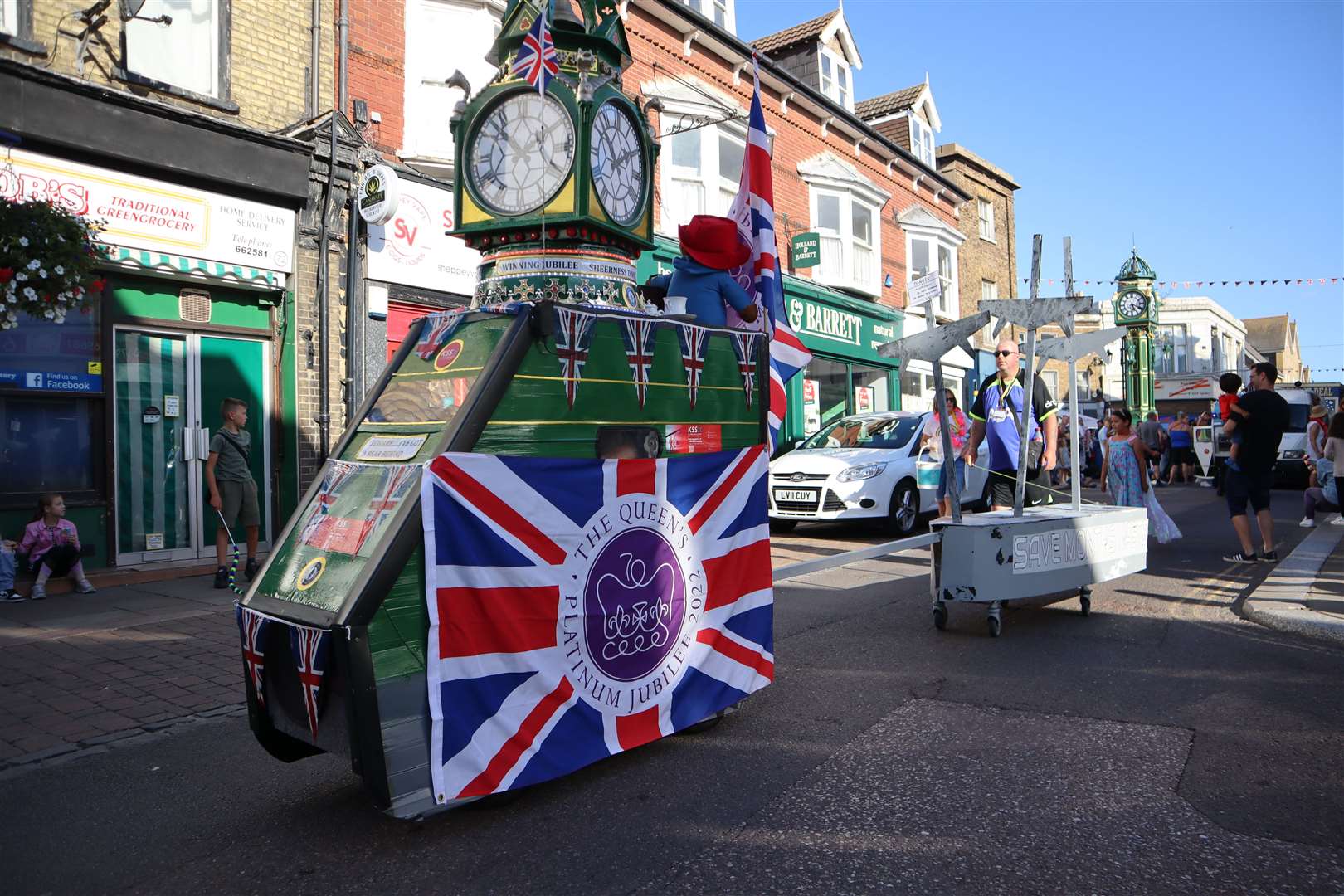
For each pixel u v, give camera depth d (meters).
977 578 5.69
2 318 5.22
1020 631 5.99
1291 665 5.05
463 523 3.11
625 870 2.89
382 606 2.93
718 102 14.91
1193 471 22.83
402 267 10.20
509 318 3.45
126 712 4.64
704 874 2.85
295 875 2.92
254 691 3.37
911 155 20.62
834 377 18.66
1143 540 6.96
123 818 3.42
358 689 2.85
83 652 5.75
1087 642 5.67
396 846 3.11
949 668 5.15
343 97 9.73
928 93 22.64
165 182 8.26
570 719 3.46
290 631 3.09
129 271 8.21
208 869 2.98
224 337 9.07
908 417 12.26
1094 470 22.89
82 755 4.07
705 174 14.99
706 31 14.62
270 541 9.38
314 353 9.58
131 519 8.44
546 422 3.43
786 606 7.01
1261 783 3.46
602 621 3.58
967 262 24.59
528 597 3.30
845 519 10.63
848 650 5.57
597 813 3.32
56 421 7.98
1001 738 4.02
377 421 3.64
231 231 8.80
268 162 8.88
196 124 8.27
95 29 7.93
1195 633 5.85
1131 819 3.19
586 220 4.12
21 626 6.44
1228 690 4.61
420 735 2.99
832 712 4.42
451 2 10.66
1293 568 7.71
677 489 3.93
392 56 10.36
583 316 3.57
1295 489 20.42
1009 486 7.26
